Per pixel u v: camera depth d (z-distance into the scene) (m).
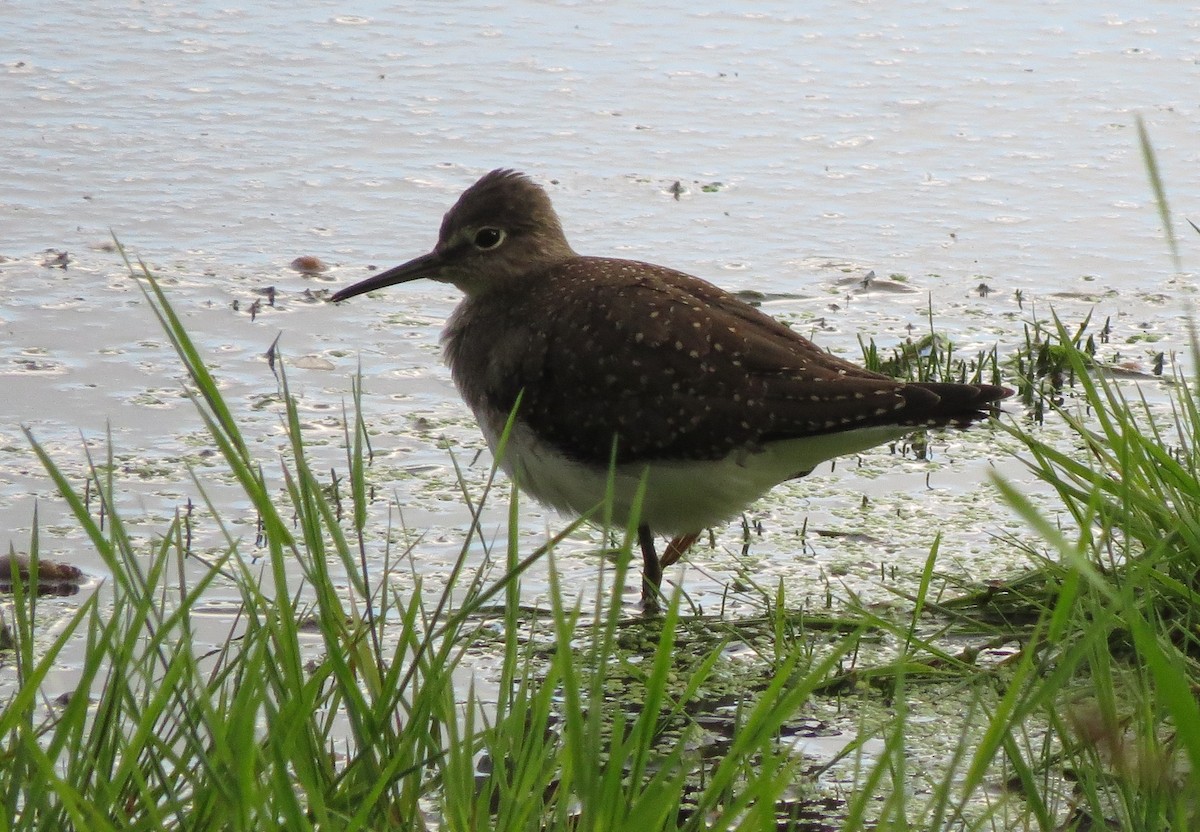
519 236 11.64
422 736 6.58
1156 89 22.02
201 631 9.62
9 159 18.80
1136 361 14.41
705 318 10.47
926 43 24.16
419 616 10.11
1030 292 16.16
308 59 23.02
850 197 18.66
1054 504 11.88
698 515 10.76
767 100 21.73
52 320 14.70
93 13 24.89
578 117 20.98
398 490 12.02
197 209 17.67
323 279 16.06
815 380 10.23
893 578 10.78
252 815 6.02
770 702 6.20
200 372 6.80
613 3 26.03
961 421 10.12
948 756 8.38
